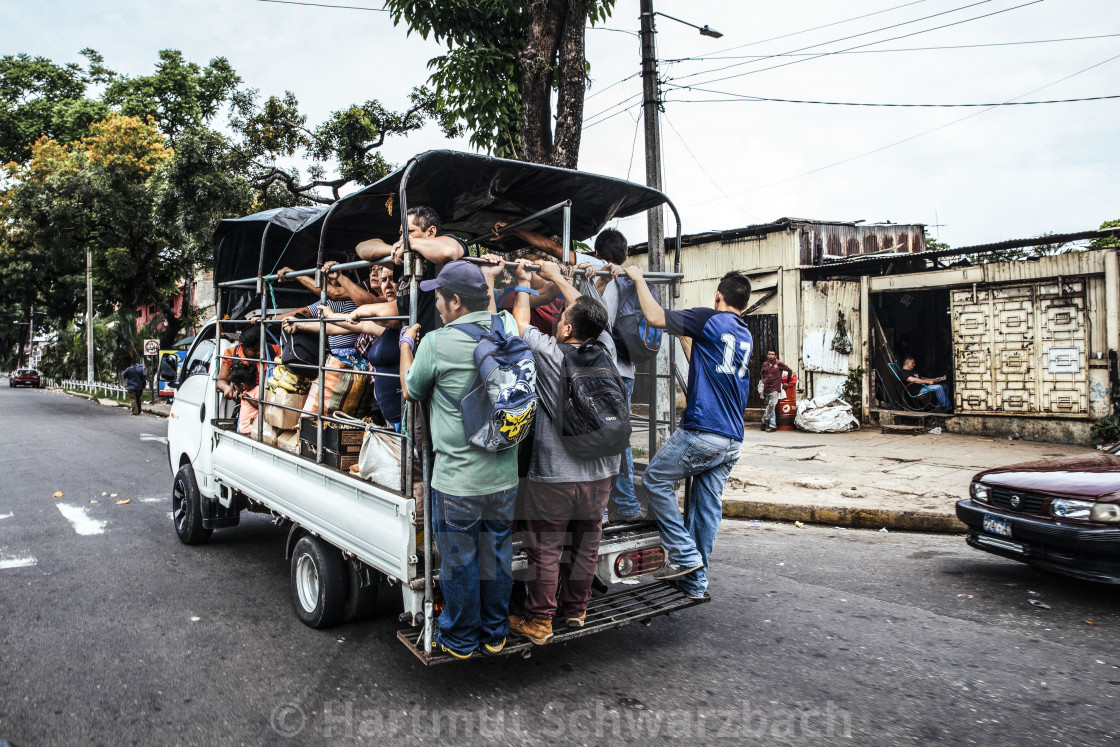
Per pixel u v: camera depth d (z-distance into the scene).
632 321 4.28
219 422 5.87
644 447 4.70
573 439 3.31
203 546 6.25
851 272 14.16
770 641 4.20
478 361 3.11
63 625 4.36
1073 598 4.96
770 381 13.80
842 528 7.21
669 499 3.97
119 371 28.98
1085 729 3.16
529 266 3.65
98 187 21.48
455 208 4.52
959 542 6.58
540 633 3.42
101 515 7.42
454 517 3.12
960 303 12.66
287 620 4.48
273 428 4.84
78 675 3.67
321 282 4.20
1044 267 11.64
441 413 3.15
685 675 3.72
